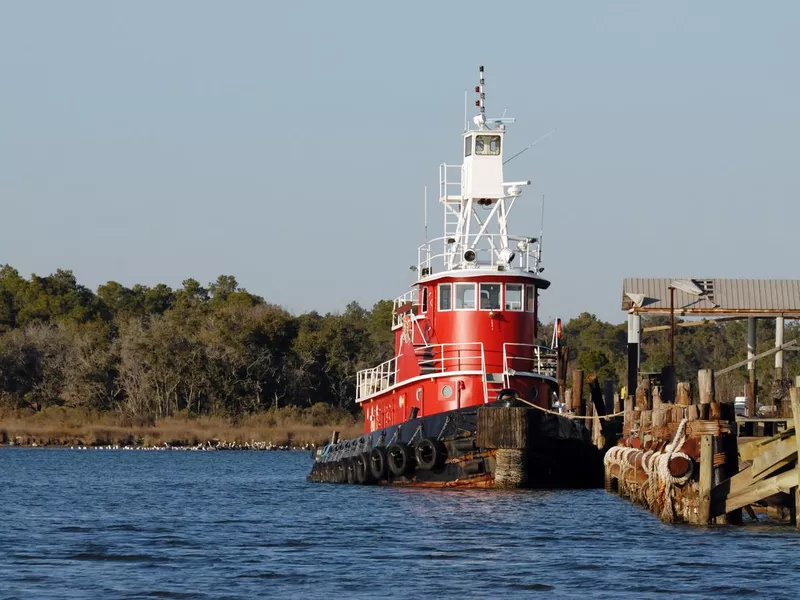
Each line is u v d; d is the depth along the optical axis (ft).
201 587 231.91
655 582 233.35
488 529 310.04
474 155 432.66
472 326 408.67
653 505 320.70
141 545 291.17
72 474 633.61
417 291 442.91
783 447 274.98
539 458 387.96
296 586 232.73
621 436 409.28
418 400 417.49
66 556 272.31
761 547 270.67
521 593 224.53
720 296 567.59
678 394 306.76
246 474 636.48
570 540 288.92
